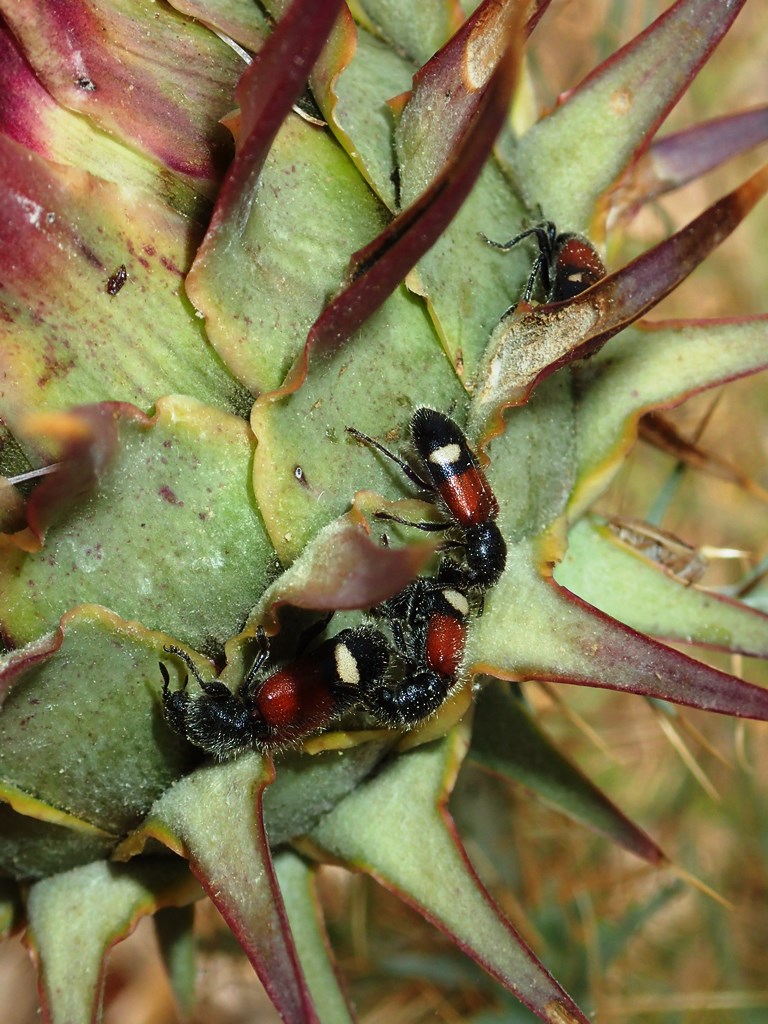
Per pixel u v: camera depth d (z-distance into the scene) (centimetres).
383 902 17
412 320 12
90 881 12
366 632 12
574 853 17
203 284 11
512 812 17
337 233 12
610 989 17
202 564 11
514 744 14
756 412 19
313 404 11
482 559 12
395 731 12
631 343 13
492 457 12
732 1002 17
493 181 13
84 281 11
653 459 19
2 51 11
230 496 11
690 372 13
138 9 12
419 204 11
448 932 12
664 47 13
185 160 11
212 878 11
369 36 13
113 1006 17
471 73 12
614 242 14
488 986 16
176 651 11
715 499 19
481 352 12
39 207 11
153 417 11
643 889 17
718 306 20
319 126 12
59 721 11
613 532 13
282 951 11
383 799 12
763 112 15
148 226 11
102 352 11
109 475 11
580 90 13
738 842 18
